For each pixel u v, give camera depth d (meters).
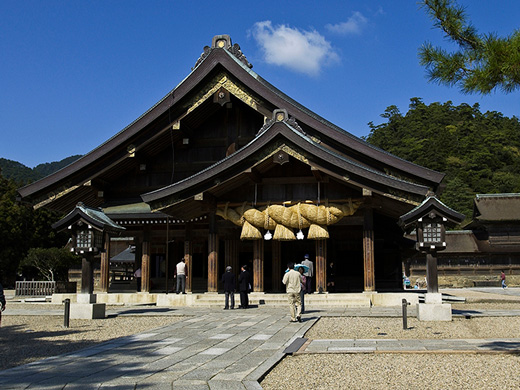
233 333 13.38
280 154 21.14
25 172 167.50
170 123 25.64
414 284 55.81
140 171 27.94
